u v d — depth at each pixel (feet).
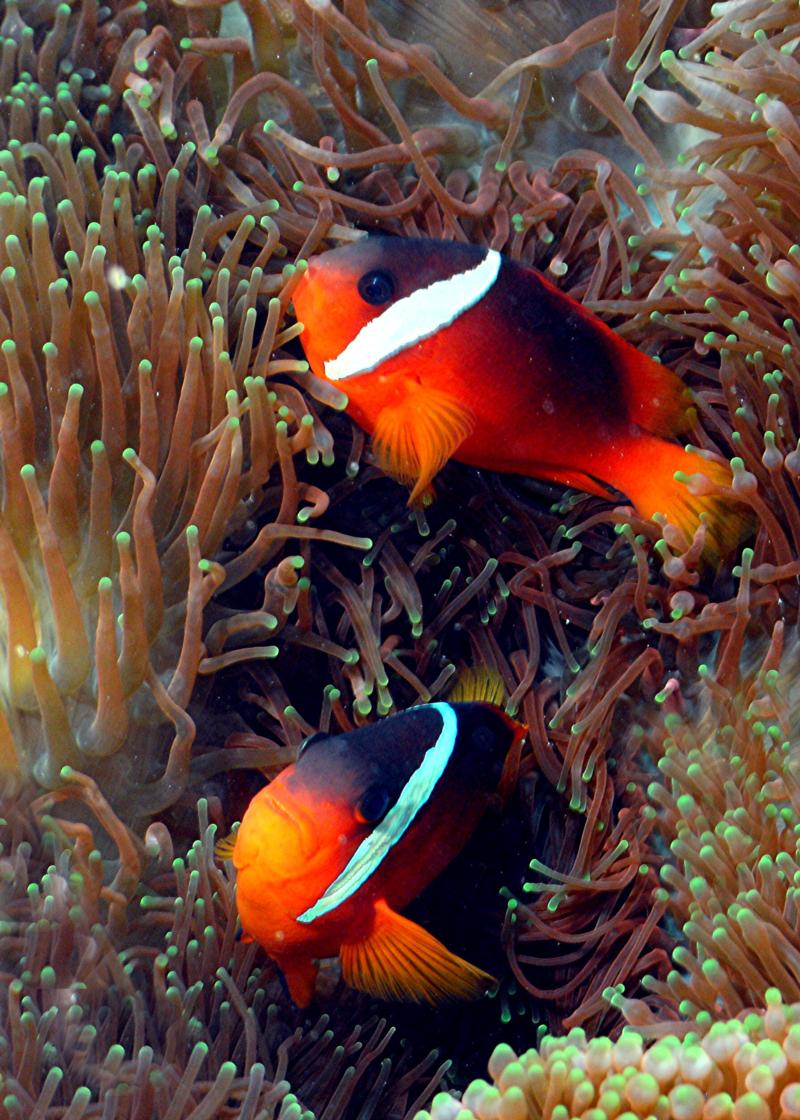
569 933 1.97
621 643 2.00
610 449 1.91
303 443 1.94
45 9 2.07
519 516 2.04
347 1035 1.93
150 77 2.05
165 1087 1.78
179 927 1.87
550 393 1.89
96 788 1.84
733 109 1.97
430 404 1.88
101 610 1.83
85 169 1.98
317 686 2.01
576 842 1.99
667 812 1.93
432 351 1.88
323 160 2.01
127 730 1.89
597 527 2.04
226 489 1.92
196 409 1.94
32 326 1.93
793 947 1.78
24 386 1.87
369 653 1.97
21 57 2.05
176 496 1.94
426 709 1.84
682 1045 1.69
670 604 1.96
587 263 2.06
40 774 1.87
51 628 1.90
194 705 1.95
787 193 1.98
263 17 2.04
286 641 1.98
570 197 2.06
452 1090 1.95
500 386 1.88
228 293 1.99
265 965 1.92
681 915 1.91
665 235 2.01
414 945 1.80
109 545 1.90
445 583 2.01
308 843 1.77
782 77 1.97
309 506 2.00
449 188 2.06
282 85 2.04
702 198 2.02
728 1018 1.79
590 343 1.89
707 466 1.91
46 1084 1.75
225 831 1.94
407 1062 1.94
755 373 1.98
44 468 1.92
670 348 2.04
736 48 2.00
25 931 1.82
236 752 1.93
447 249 1.88
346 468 2.02
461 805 1.84
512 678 2.02
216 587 1.90
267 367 1.95
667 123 2.05
